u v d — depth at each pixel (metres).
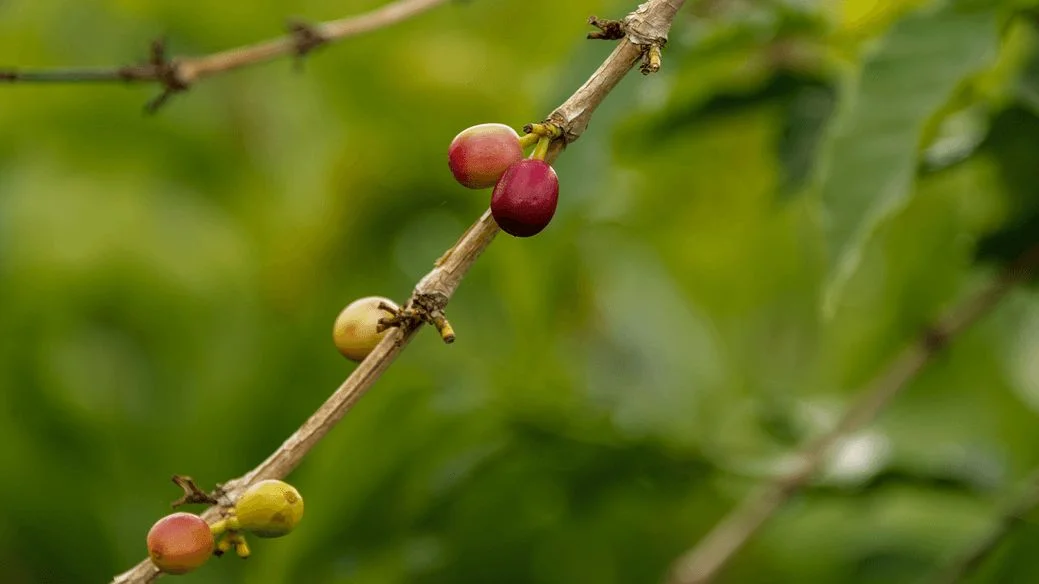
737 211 2.00
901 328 1.98
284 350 2.40
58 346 2.46
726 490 1.95
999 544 1.59
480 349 2.45
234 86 2.48
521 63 2.30
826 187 1.47
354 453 1.71
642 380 2.63
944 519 2.01
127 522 2.47
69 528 2.45
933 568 1.98
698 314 2.49
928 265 1.87
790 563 2.13
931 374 2.23
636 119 1.61
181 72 1.55
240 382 2.41
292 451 1.37
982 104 1.56
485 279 2.48
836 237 1.46
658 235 2.16
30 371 2.45
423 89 2.35
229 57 1.56
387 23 1.59
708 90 1.60
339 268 2.45
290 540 1.71
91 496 2.45
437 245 2.55
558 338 2.48
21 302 2.45
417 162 2.42
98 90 2.47
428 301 1.37
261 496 1.36
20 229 2.47
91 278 2.46
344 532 1.74
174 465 2.46
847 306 2.06
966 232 1.76
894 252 1.86
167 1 2.46
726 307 2.33
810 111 1.60
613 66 1.37
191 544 1.36
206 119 2.49
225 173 2.54
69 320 2.47
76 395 2.46
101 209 2.47
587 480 1.73
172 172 2.54
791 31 1.58
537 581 1.82
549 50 2.29
